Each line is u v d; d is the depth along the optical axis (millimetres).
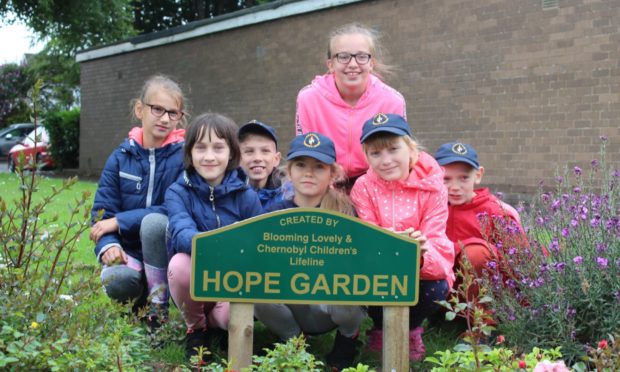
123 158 4047
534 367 2441
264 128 4219
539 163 9945
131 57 18828
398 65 11844
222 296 2709
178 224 3379
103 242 3842
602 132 9242
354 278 2744
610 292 3252
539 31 9883
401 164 3420
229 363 2582
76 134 21797
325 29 13281
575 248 3348
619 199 3775
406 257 2760
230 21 15352
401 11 11766
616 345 2451
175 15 31156
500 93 10398
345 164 4203
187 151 3555
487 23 10516
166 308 3762
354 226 2736
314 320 3395
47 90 30656
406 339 2795
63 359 2531
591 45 9320
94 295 3086
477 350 2494
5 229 2906
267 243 2715
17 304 2664
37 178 3078
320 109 4230
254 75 15039
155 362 3311
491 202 4074
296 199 3518
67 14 19859
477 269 3734
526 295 3395
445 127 11195
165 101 3975
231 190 3568
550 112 9789
